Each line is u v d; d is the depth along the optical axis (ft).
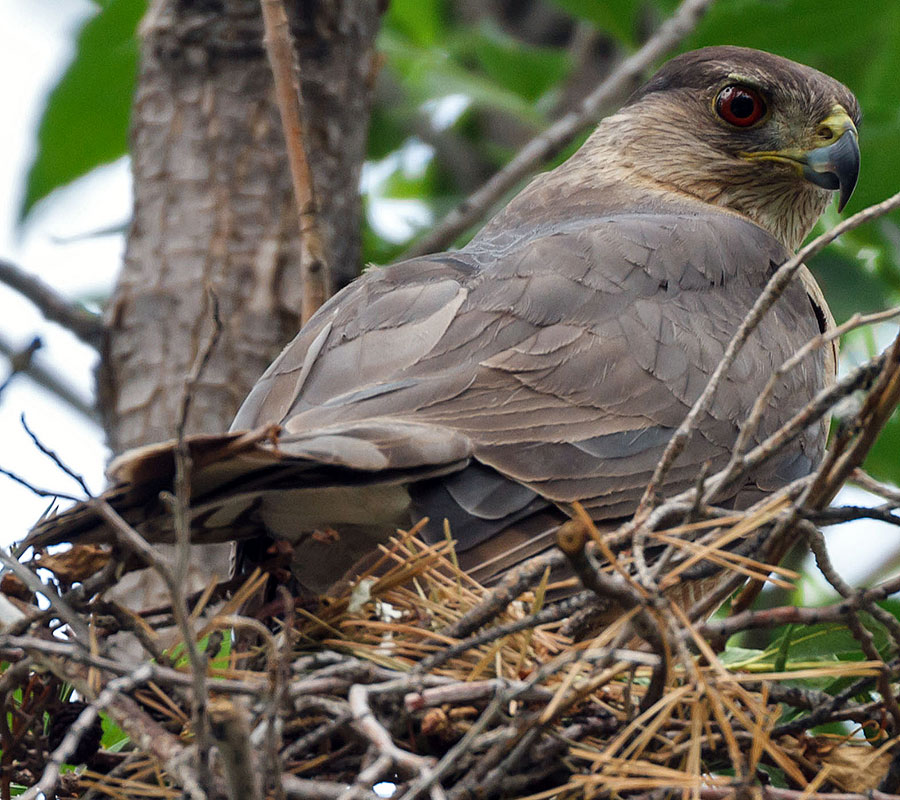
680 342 30.12
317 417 26.73
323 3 39.52
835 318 43.14
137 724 21.56
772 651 27.71
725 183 39.88
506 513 26.05
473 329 28.68
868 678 24.21
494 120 57.21
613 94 41.45
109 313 37.76
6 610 24.31
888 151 44.09
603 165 41.04
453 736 23.77
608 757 22.29
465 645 22.72
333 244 38.83
